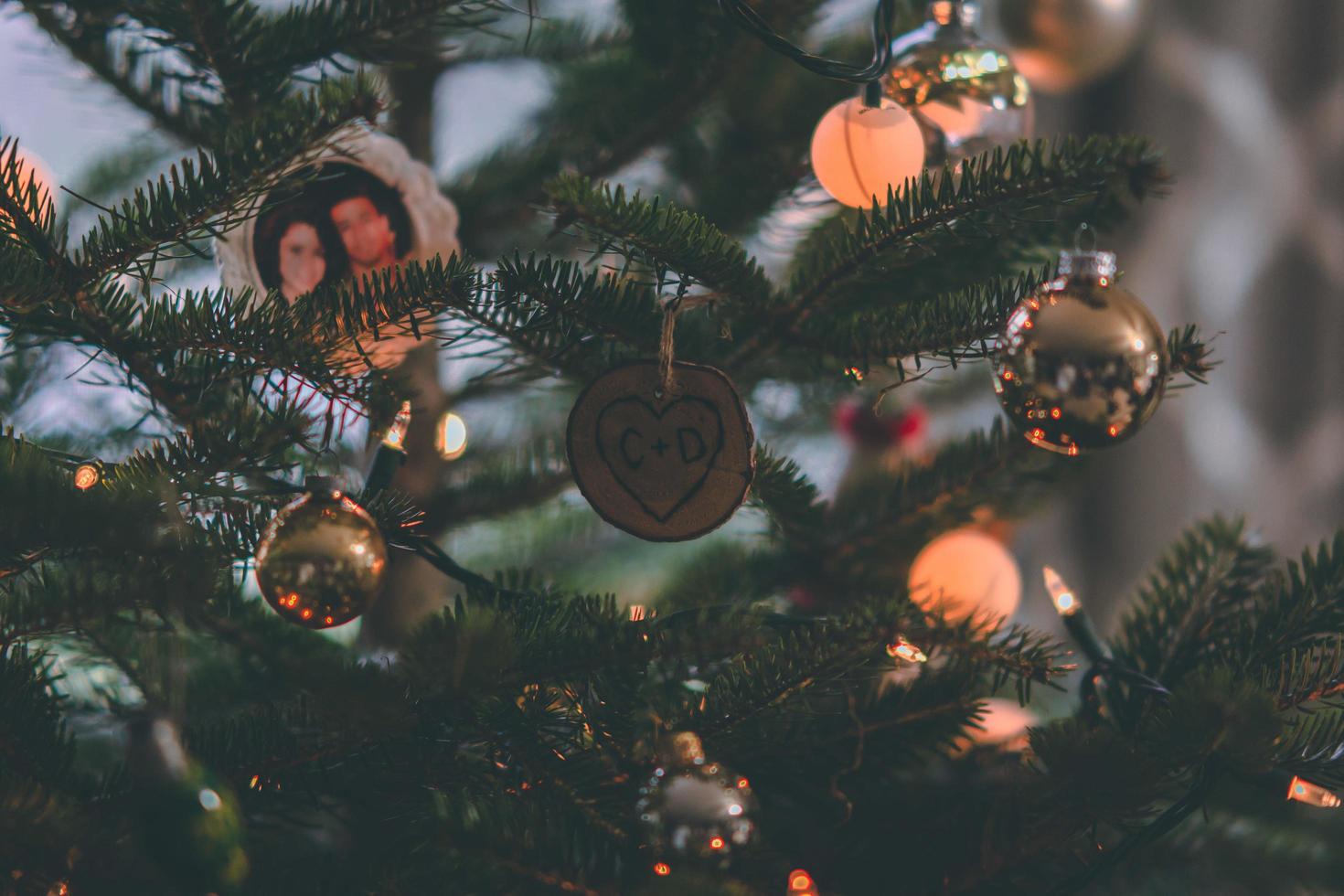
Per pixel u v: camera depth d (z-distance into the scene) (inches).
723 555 59.2
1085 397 47.9
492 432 65.6
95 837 47.3
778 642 50.3
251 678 54.8
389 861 49.3
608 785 49.7
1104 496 89.6
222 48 51.6
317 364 49.6
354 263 51.6
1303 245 84.6
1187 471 87.0
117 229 49.0
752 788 51.2
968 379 69.4
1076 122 88.8
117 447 56.3
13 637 47.6
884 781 52.9
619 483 49.5
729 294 50.1
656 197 49.4
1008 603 65.9
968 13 53.2
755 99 57.8
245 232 51.2
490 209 59.2
